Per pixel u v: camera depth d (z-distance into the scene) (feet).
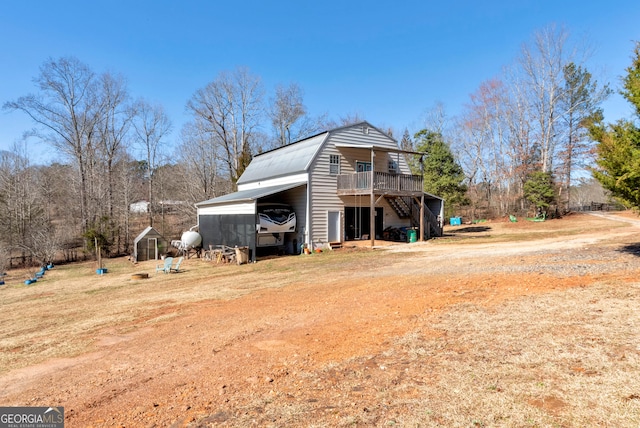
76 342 20.81
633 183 25.45
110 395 13.24
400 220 74.64
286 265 48.26
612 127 27.68
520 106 113.19
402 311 20.53
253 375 13.82
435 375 12.03
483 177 132.16
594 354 12.24
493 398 10.12
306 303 25.05
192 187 116.57
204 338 19.21
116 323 24.53
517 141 115.03
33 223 86.89
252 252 55.93
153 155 110.73
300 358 15.12
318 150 62.03
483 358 12.94
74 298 37.01
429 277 29.86
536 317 16.83
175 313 25.95
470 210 121.70
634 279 22.07
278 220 58.85
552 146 108.78
